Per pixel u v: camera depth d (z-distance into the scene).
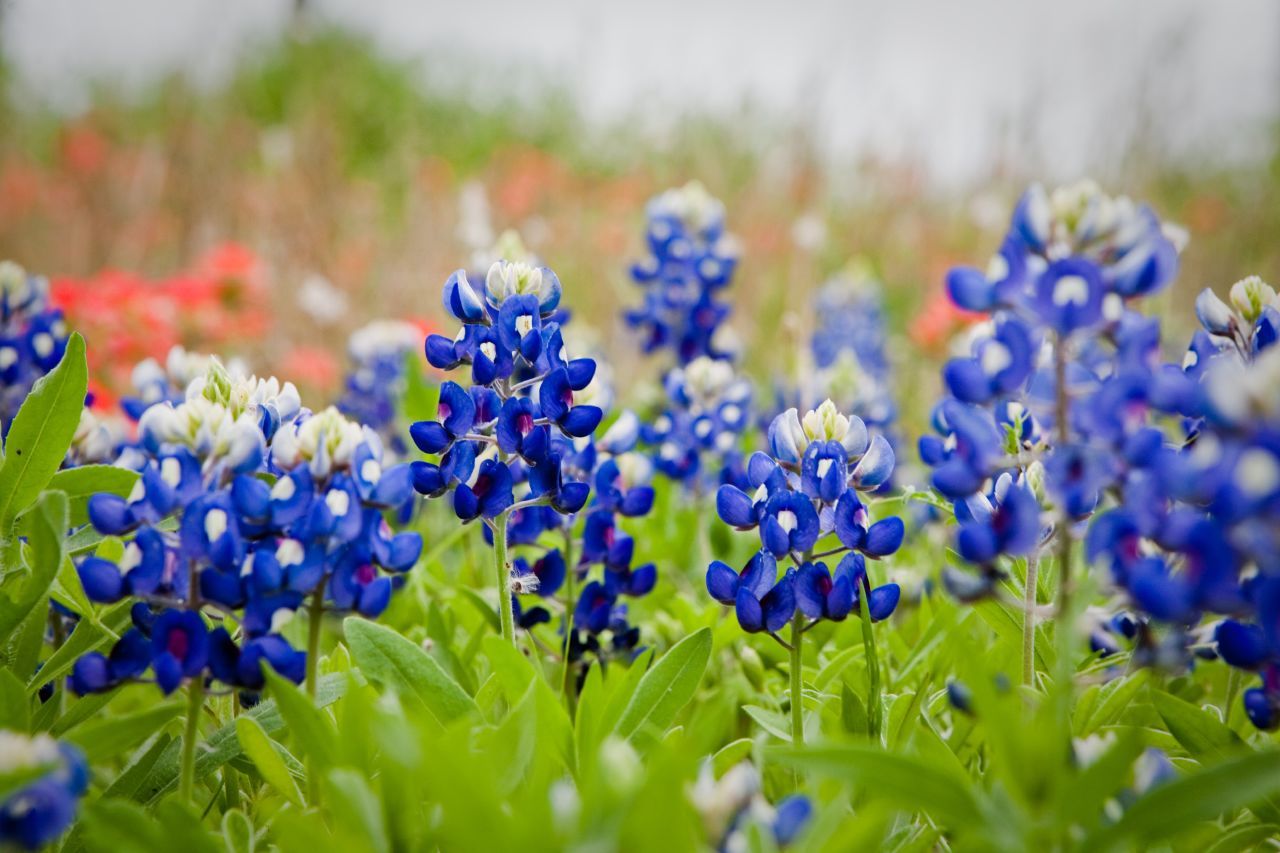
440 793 0.44
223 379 0.56
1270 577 0.46
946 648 0.61
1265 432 0.45
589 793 0.47
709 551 0.80
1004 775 0.47
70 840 0.52
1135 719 0.58
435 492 0.56
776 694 0.64
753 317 1.75
